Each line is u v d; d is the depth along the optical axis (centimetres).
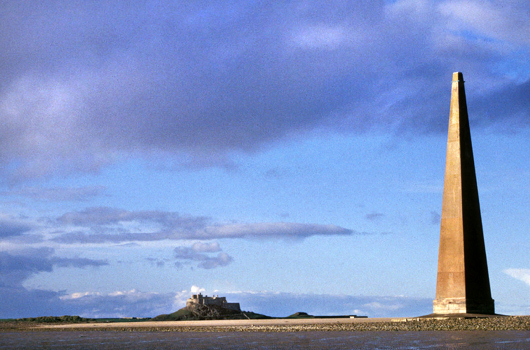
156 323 10825
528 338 3906
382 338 4269
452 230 6781
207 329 7031
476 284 6662
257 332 5997
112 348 4034
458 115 7000
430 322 6119
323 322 8175
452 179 6894
